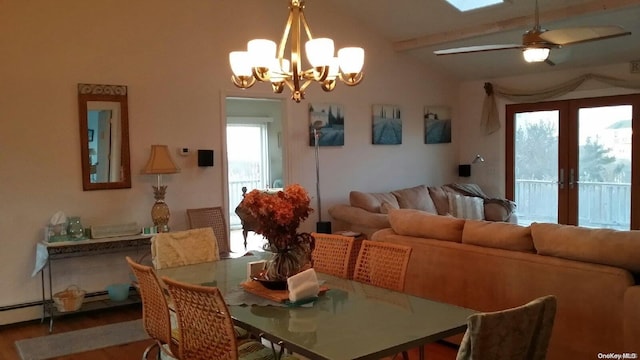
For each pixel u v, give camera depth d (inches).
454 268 151.6
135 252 213.9
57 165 197.9
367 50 286.7
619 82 259.0
